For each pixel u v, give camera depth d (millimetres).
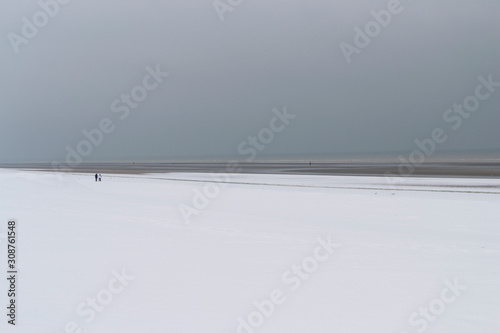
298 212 25672
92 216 25469
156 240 18359
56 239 18766
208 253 15930
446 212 24625
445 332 8945
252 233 19641
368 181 44656
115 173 70250
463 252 15625
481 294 11148
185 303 10766
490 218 22578
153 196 35688
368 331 9016
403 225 21141
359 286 11906
